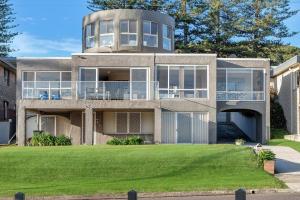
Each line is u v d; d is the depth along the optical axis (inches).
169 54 1416.1
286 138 1537.9
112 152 965.8
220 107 1456.7
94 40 1549.0
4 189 734.5
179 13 2197.3
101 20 1540.4
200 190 716.7
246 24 2247.8
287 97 1702.8
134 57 1412.4
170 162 909.2
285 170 949.2
